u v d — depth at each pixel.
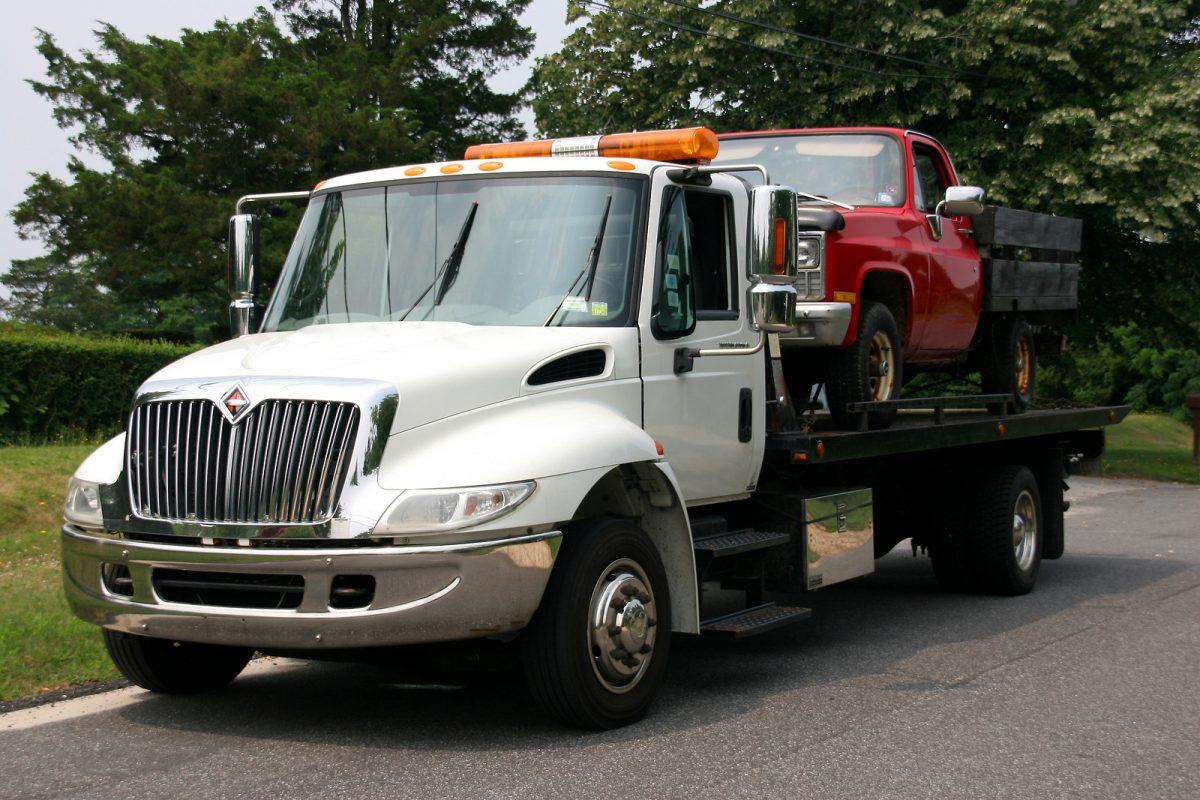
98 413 17.80
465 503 5.29
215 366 5.82
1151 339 28.78
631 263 6.43
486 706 6.45
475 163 6.71
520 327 6.17
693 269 6.90
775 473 7.73
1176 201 22.86
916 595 10.54
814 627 8.98
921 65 24.62
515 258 6.42
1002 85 24.53
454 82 38.19
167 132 30.53
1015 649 8.07
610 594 5.85
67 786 5.04
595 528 5.88
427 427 5.46
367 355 5.71
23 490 12.35
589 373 6.15
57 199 29.91
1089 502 19.61
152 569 5.58
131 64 30.69
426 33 35.38
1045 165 23.66
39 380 16.98
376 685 6.96
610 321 6.29
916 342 9.10
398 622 5.24
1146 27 23.86
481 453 5.45
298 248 6.99
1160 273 26.75
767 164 9.71
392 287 6.57
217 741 5.75
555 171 6.57
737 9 25.02
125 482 5.71
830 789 5.04
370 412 5.32
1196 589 10.74
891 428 8.59
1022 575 10.34
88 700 6.57
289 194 7.17
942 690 6.88
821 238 7.82
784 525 7.54
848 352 8.17
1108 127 22.95
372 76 33.06
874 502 9.71
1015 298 10.28
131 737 5.81
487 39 37.94
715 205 7.19
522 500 5.42
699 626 6.49
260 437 5.42
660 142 6.95
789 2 25.30
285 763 5.37
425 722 6.11
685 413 6.68
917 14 24.16
